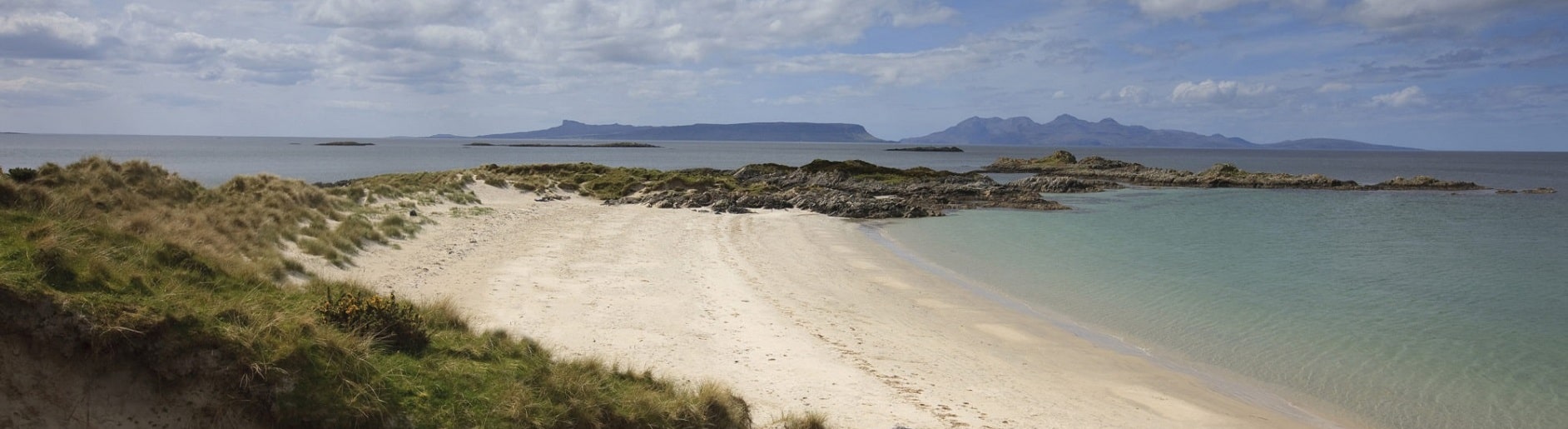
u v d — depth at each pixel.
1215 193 79.12
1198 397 14.58
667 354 14.63
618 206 50.09
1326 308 22.55
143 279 9.50
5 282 7.30
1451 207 63.97
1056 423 12.46
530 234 31.66
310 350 8.80
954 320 20.34
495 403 9.45
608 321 17.03
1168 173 102.31
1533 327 20.41
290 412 7.92
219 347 8.01
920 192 65.12
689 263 26.59
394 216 28.67
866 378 14.12
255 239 18.95
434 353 10.39
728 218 44.44
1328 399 14.66
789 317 19.02
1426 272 29.77
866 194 64.88
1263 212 58.31
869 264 29.53
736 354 15.16
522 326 15.70
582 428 9.56
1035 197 62.91
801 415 11.35
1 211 10.62
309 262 19.12
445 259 23.42
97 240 10.55
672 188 59.31
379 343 10.01
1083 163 120.56
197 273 11.04
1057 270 29.19
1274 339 18.95
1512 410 14.02
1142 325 20.34
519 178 57.72
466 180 49.00
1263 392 15.08
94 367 7.29
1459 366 16.73
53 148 185.88
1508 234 44.56
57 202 14.16
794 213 48.97
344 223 24.77
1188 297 24.05
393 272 20.36
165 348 7.67
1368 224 49.75
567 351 13.81
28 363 6.98
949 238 38.91
